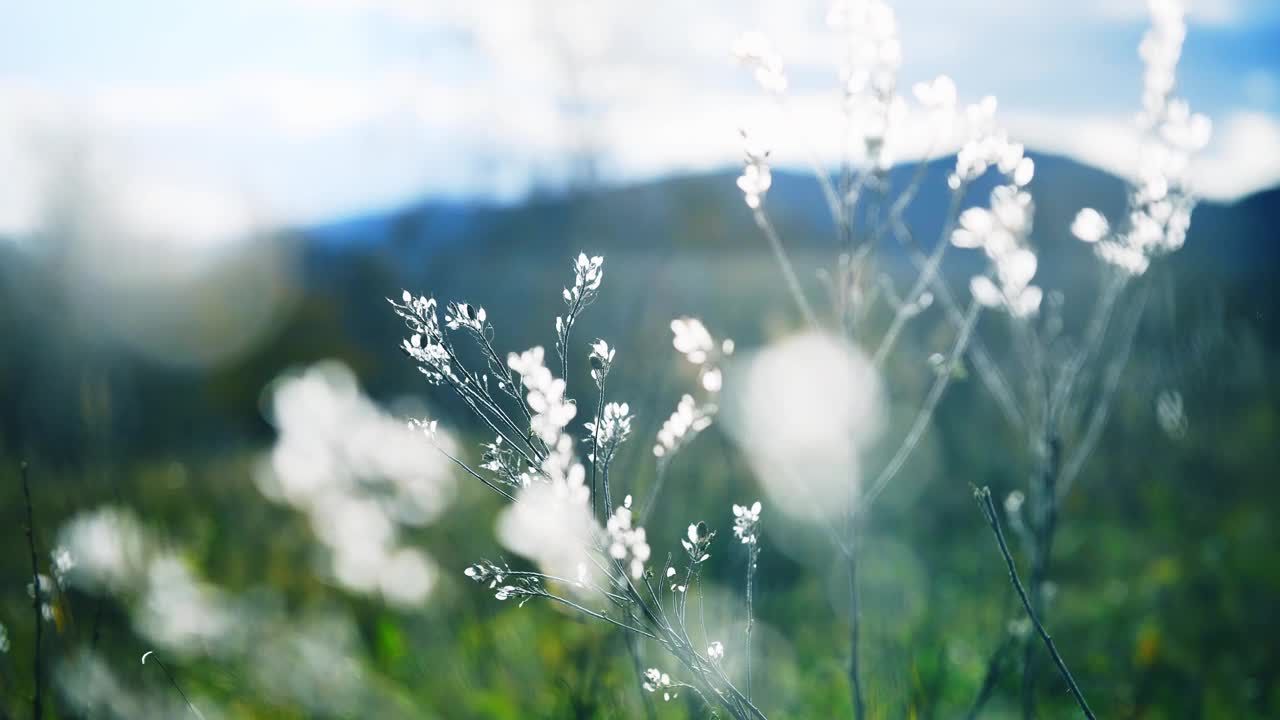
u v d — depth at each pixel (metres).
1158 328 3.27
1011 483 5.40
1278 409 5.59
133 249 13.38
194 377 15.09
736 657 2.39
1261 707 3.20
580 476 1.39
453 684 3.00
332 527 3.83
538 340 6.62
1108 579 4.53
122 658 2.55
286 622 3.16
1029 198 1.76
